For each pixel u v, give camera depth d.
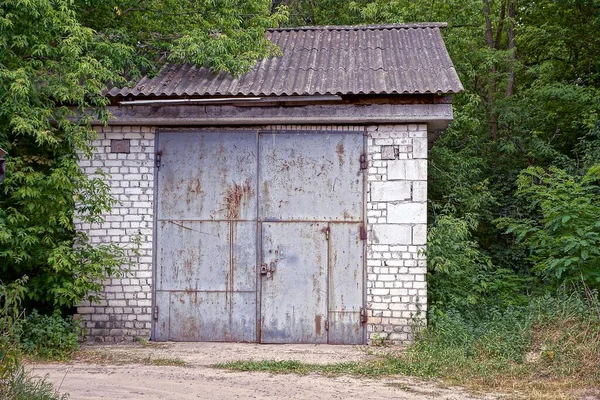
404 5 15.20
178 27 10.22
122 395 6.31
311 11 18.33
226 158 9.23
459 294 10.12
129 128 9.28
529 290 11.02
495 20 17.50
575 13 16.58
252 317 9.11
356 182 9.05
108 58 8.73
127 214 9.23
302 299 9.06
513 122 15.30
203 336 9.14
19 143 8.55
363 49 10.79
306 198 9.12
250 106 8.99
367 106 8.88
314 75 9.59
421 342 8.49
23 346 7.93
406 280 8.93
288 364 7.70
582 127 15.06
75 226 9.21
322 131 9.13
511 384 6.94
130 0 9.97
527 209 14.02
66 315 9.20
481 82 15.79
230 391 6.52
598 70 16.06
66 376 7.09
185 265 9.20
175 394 6.37
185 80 9.45
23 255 8.10
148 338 9.14
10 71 7.64
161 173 9.26
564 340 7.70
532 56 17.94
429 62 9.91
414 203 8.95
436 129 9.66
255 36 9.84
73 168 8.30
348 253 9.03
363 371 7.42
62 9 8.00
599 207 9.06
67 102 8.84
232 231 9.18
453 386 6.88
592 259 9.01
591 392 6.61
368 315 8.97
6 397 5.29
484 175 15.11
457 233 10.44
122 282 9.18
